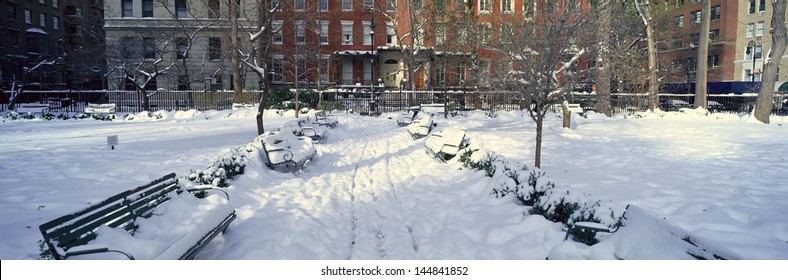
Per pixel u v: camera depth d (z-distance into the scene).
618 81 25.89
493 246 5.06
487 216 6.05
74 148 12.77
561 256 3.88
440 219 6.16
